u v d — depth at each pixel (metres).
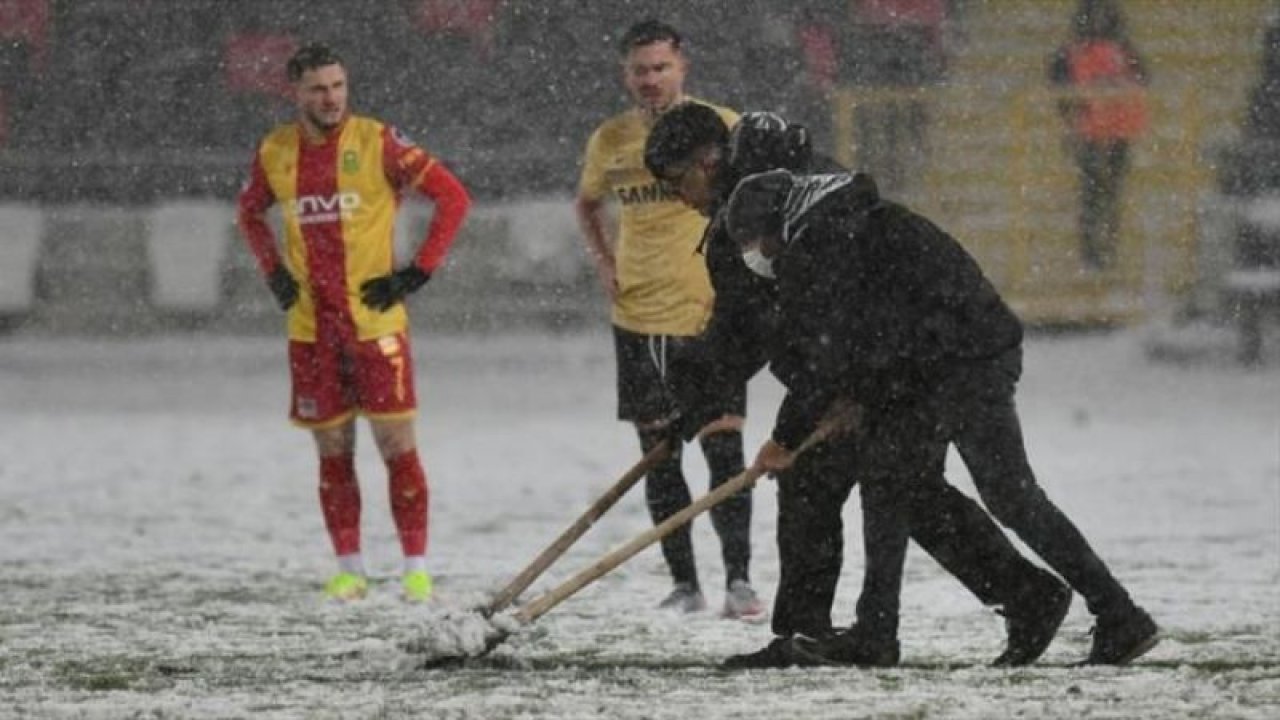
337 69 30.80
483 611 23.66
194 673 23.33
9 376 72.06
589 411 61.47
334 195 30.80
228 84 81.88
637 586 31.89
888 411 22.67
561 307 79.75
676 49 29.34
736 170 22.97
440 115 80.00
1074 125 80.62
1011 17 80.75
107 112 82.50
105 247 81.25
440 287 79.50
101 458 51.19
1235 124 81.00
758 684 21.50
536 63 79.50
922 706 19.86
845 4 79.06
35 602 30.34
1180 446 51.78
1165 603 29.45
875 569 23.16
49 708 20.36
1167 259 79.62
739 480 23.31
